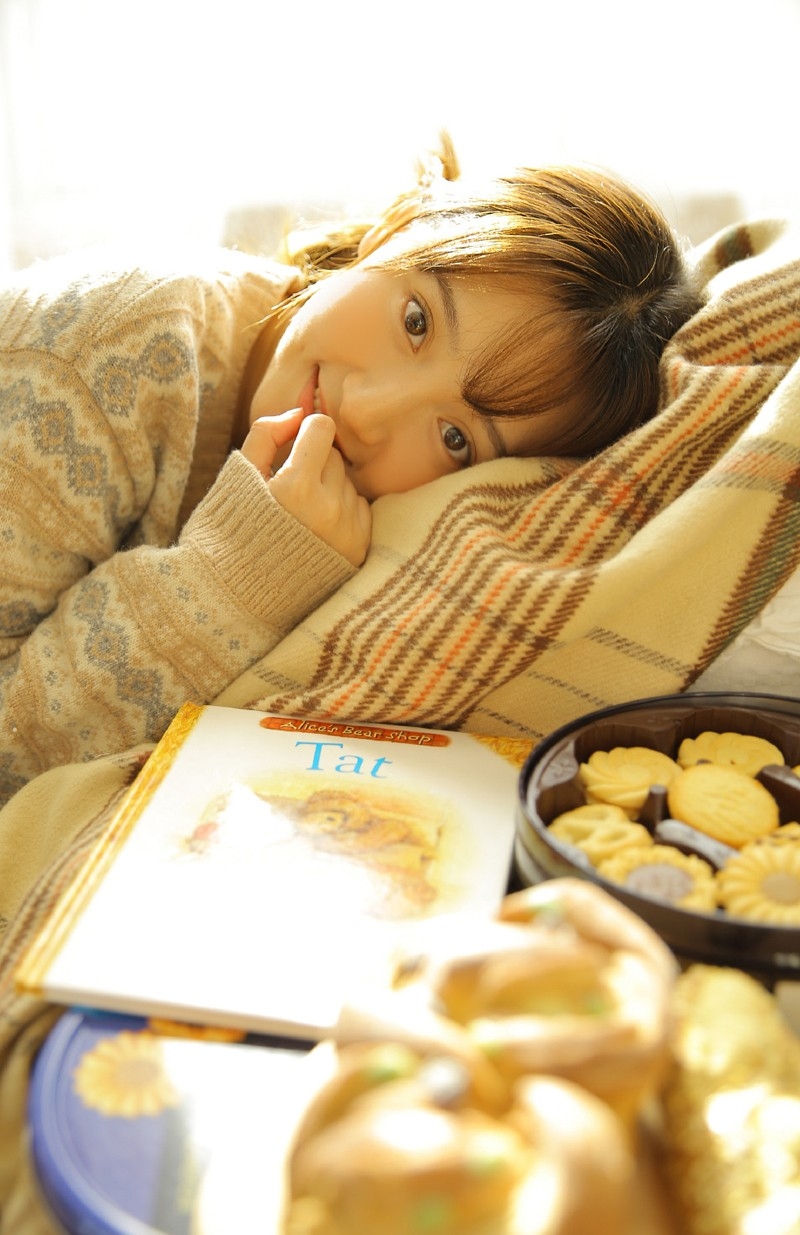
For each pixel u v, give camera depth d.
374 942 0.45
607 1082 0.31
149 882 0.47
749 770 0.52
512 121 1.28
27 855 0.62
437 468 0.75
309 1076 0.37
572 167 0.79
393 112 1.27
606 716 0.54
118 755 0.63
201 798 0.53
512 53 1.25
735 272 0.77
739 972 0.40
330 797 0.54
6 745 0.67
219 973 0.43
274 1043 0.41
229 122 1.27
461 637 0.60
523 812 0.46
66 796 0.61
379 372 0.73
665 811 0.50
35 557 0.72
